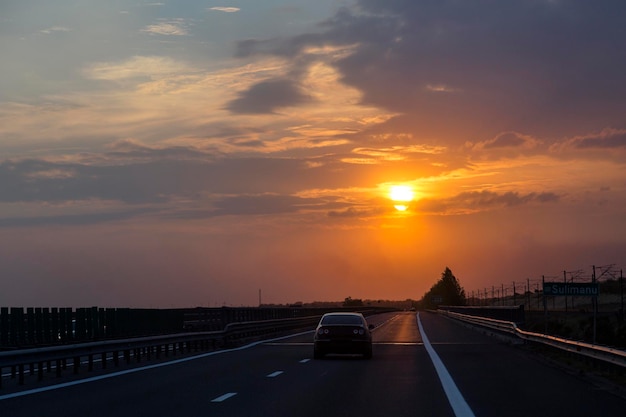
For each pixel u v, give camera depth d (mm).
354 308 110438
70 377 22828
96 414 14648
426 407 15719
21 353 20516
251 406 15820
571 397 17516
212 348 38906
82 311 34562
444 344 41312
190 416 14375
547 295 37625
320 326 30703
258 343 44656
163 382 21031
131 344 28062
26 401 16812
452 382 20984
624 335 39500
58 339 32531
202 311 46781
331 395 17844
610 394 18109
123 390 18969
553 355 30609
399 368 25844
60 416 14383
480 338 48281
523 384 20438
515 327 40344
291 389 19141
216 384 20453
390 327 71000
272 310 64438
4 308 28734
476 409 15430
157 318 42281
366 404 16203
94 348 25031
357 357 31750
